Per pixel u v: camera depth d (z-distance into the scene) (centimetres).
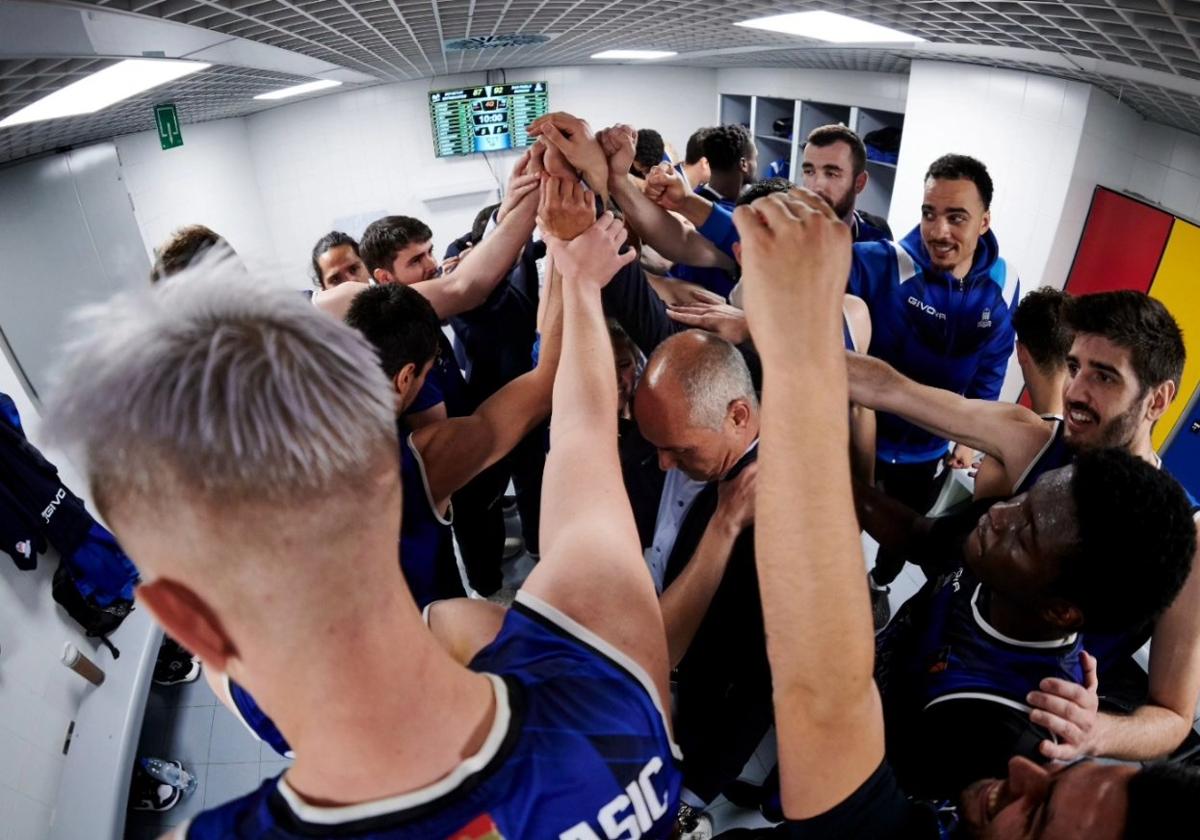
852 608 55
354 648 40
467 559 288
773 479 55
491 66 724
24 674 254
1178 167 330
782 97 700
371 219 843
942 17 228
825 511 54
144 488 36
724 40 427
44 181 412
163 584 40
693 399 127
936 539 151
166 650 303
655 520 193
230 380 36
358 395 40
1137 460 96
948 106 440
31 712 248
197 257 43
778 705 59
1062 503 97
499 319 237
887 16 248
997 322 243
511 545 328
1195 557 127
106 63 217
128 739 259
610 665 54
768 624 57
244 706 99
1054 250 384
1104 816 60
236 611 39
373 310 145
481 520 272
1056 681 103
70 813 234
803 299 54
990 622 112
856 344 196
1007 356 258
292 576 38
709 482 151
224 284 40
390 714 42
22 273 383
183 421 35
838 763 58
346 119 796
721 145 318
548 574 63
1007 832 68
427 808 43
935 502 284
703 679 152
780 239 54
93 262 445
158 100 392
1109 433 144
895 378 155
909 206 489
